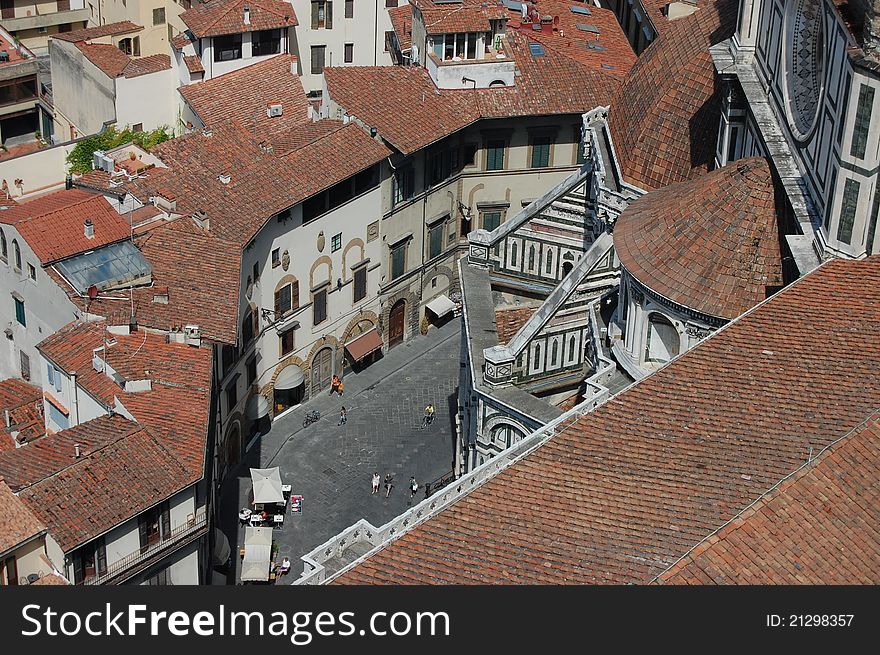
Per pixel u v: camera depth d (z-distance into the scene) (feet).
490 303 442.09
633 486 276.21
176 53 600.80
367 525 323.57
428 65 556.51
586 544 264.11
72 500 371.15
